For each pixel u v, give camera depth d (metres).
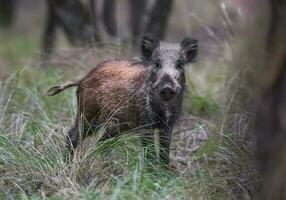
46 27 18.80
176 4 21.59
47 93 12.83
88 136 12.27
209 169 11.00
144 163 11.06
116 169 11.08
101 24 18.47
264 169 8.92
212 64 16.09
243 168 10.80
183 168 11.78
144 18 17.69
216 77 15.18
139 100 11.64
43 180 10.75
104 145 11.44
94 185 10.48
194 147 12.64
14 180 10.75
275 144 8.73
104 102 12.02
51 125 12.90
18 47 24.22
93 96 12.20
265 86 8.84
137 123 11.80
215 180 10.57
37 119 12.98
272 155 8.77
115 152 11.34
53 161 11.25
